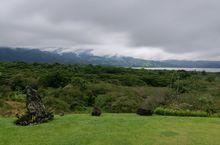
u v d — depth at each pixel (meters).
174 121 16.81
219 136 13.58
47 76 39.72
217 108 22.45
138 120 16.61
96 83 38.91
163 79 47.59
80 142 12.07
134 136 13.10
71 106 29.59
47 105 27.83
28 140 12.28
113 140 12.41
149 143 12.17
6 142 12.01
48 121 15.66
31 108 15.55
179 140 12.73
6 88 36.75
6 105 28.17
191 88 33.69
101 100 28.98
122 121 16.14
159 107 22.31
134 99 27.95
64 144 11.81
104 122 15.72
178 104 23.45
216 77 50.75
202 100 23.89
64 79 39.28
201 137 13.31
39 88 36.38
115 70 59.31
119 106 26.28
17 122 15.06
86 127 14.49
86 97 31.97
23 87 38.12
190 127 15.31
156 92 28.45
